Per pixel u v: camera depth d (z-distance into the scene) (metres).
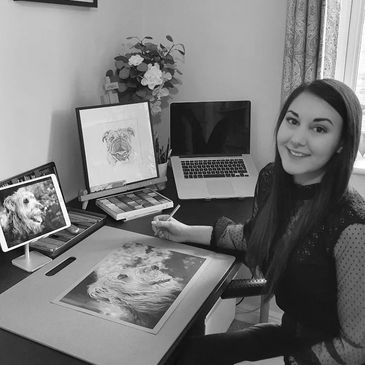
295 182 1.08
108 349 0.82
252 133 1.89
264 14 1.73
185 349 1.07
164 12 1.86
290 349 1.11
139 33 1.89
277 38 1.73
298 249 1.03
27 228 1.13
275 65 1.77
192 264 1.13
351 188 1.01
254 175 1.72
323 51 1.59
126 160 1.53
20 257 1.14
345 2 1.71
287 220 1.10
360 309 0.94
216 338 1.12
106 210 1.42
